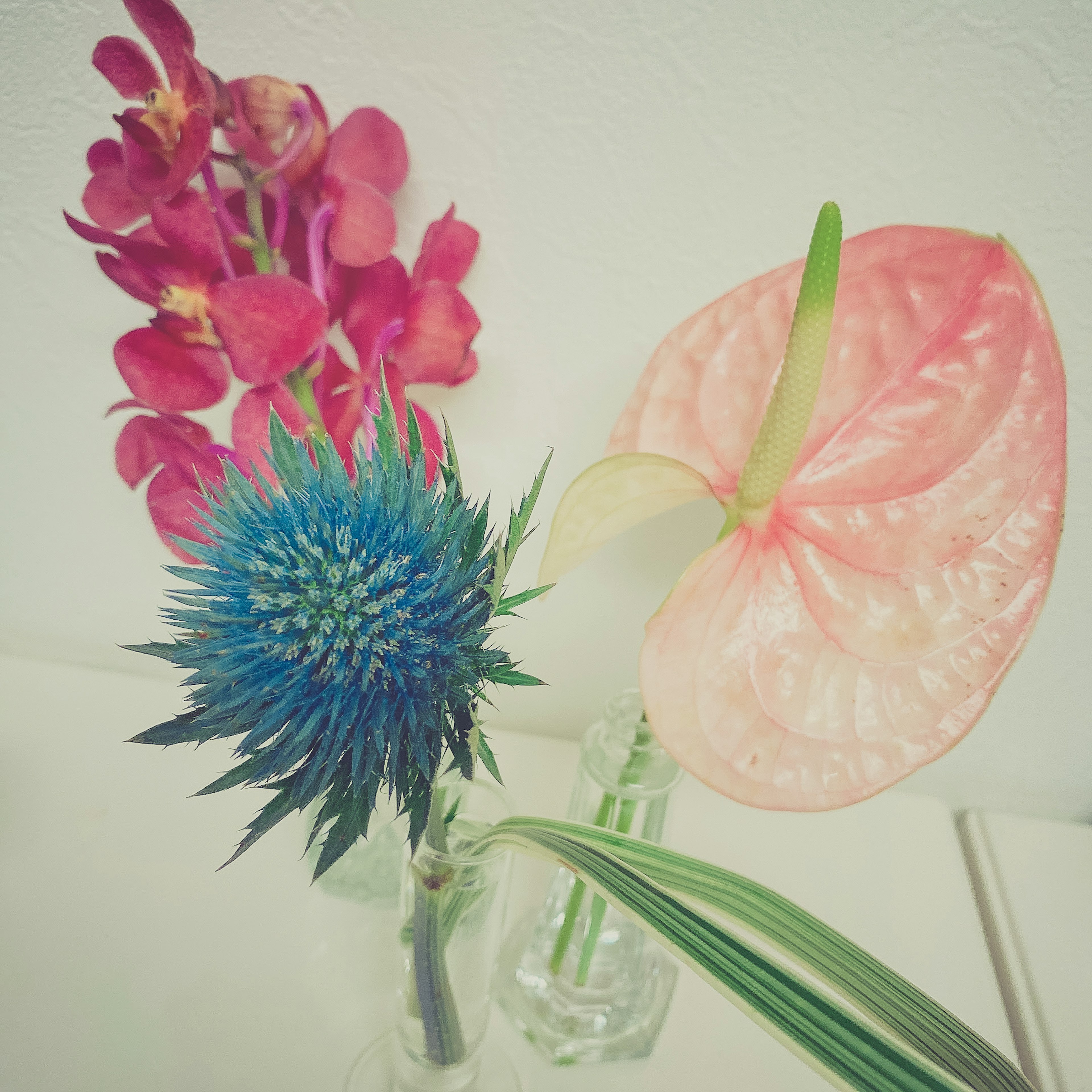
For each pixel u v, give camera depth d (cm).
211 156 22
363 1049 23
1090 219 23
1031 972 26
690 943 15
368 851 25
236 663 15
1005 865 29
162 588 31
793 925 16
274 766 15
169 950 24
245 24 24
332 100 24
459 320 23
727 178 24
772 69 23
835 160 23
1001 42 22
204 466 25
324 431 23
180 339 23
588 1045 23
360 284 24
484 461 28
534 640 30
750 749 19
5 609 32
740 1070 23
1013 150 23
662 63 23
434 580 15
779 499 20
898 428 19
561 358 26
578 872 16
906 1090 13
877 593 19
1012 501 18
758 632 19
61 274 26
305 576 15
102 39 21
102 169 23
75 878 26
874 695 19
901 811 31
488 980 21
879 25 22
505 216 25
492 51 23
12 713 30
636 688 25
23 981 23
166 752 30
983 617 18
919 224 24
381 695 15
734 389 21
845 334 20
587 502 20
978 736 30
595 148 24
